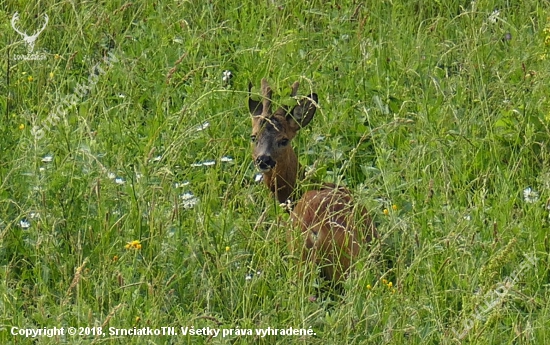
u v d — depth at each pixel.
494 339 9.46
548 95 13.30
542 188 11.98
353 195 11.08
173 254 10.45
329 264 10.38
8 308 9.61
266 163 12.02
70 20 16.14
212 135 13.08
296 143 13.36
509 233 10.88
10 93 14.02
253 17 16.28
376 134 13.16
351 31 15.73
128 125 13.38
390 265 11.00
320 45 15.70
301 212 11.08
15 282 10.27
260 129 12.20
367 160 13.08
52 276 10.41
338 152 12.30
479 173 12.44
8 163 11.83
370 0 17.02
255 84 14.41
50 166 11.41
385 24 16.20
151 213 10.66
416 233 10.27
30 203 11.04
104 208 10.83
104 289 9.85
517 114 13.16
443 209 11.12
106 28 15.71
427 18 16.80
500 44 15.71
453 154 12.76
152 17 16.09
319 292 10.27
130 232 10.75
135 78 14.49
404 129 13.30
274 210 11.70
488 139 12.80
